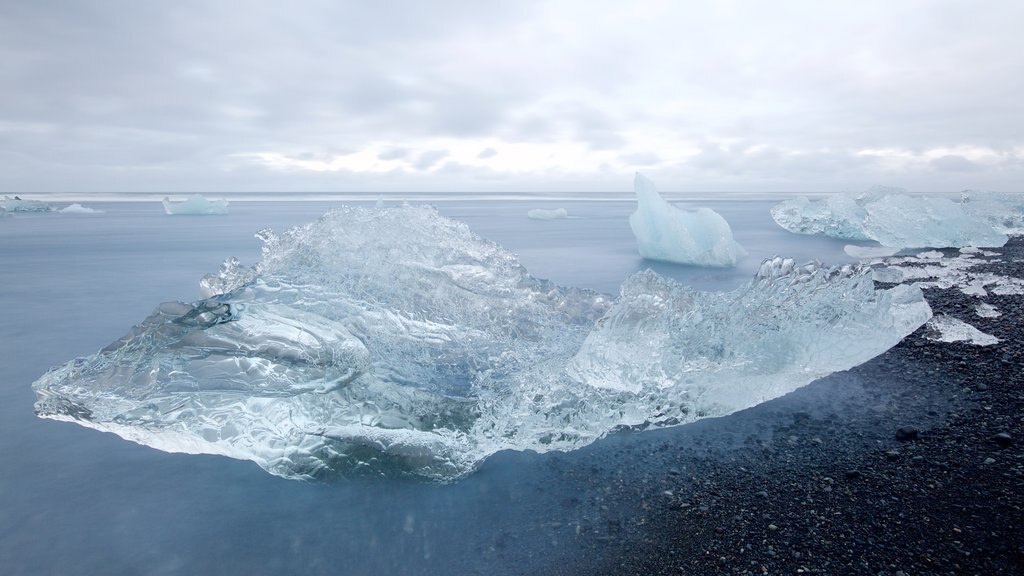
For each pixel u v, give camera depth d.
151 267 6.82
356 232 3.04
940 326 3.24
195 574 1.48
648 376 2.30
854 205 9.38
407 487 1.92
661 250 7.31
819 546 1.50
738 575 1.42
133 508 1.79
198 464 2.08
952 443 2.00
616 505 1.77
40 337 3.85
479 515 1.74
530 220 16.12
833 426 2.21
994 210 9.52
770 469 1.93
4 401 2.70
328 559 1.54
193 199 18.62
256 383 2.07
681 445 2.14
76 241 9.72
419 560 1.53
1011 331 3.16
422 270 2.96
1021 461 1.85
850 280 2.57
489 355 2.66
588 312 3.24
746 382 2.36
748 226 12.67
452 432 2.10
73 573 1.48
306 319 2.30
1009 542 1.46
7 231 11.87
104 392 2.02
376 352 2.44
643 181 7.52
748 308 2.53
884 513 1.63
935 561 1.41
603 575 1.45
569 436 2.15
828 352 2.42
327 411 2.11
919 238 7.36
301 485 1.94
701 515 1.68
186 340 2.11
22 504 1.80
